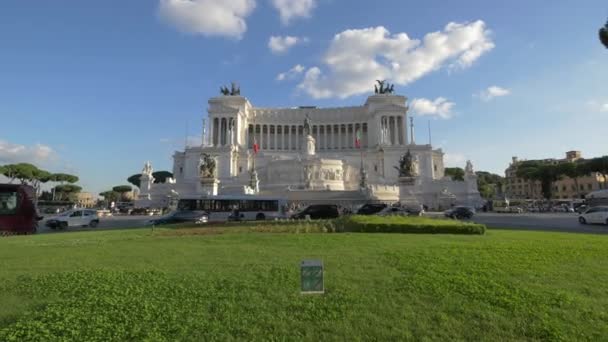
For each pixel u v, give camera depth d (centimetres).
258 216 5519
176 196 9094
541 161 18462
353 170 9994
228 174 11531
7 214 3566
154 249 1948
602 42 3269
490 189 17600
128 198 17712
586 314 872
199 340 766
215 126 13850
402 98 14225
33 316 902
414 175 8338
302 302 971
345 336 776
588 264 1420
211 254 1750
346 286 1109
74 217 4684
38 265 1516
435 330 800
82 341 764
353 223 2847
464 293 1029
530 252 1689
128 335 790
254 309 928
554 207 8906
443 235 2514
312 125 14775
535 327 802
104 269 1395
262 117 14825
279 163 9606
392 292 1048
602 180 14962
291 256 1659
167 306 951
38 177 12200
